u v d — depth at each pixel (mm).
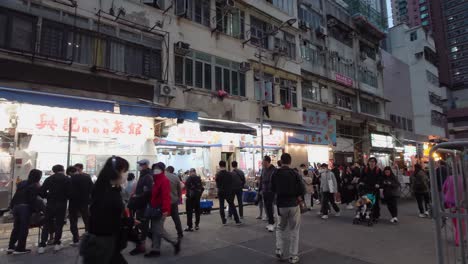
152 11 13828
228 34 17297
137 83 12953
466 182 3637
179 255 5949
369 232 7906
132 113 11078
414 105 41938
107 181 3434
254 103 17984
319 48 25094
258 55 18484
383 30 36406
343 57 28031
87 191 6879
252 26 18953
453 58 88125
